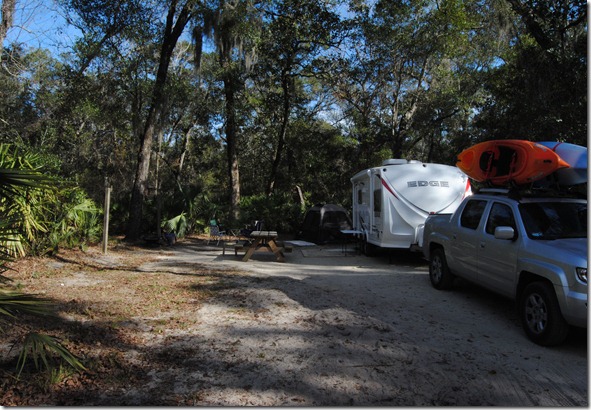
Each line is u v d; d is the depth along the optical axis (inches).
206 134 1115.3
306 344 180.5
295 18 730.8
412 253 468.8
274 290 281.6
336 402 131.5
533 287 188.9
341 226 622.2
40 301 138.3
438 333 198.7
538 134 443.5
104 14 555.2
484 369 157.8
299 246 591.2
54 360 153.0
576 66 404.2
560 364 163.2
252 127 978.1
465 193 418.3
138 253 476.7
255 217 775.1
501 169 250.5
